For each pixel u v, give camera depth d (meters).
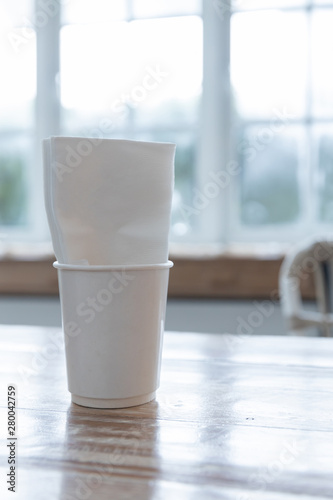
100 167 0.71
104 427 0.69
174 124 2.28
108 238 0.72
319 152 2.18
